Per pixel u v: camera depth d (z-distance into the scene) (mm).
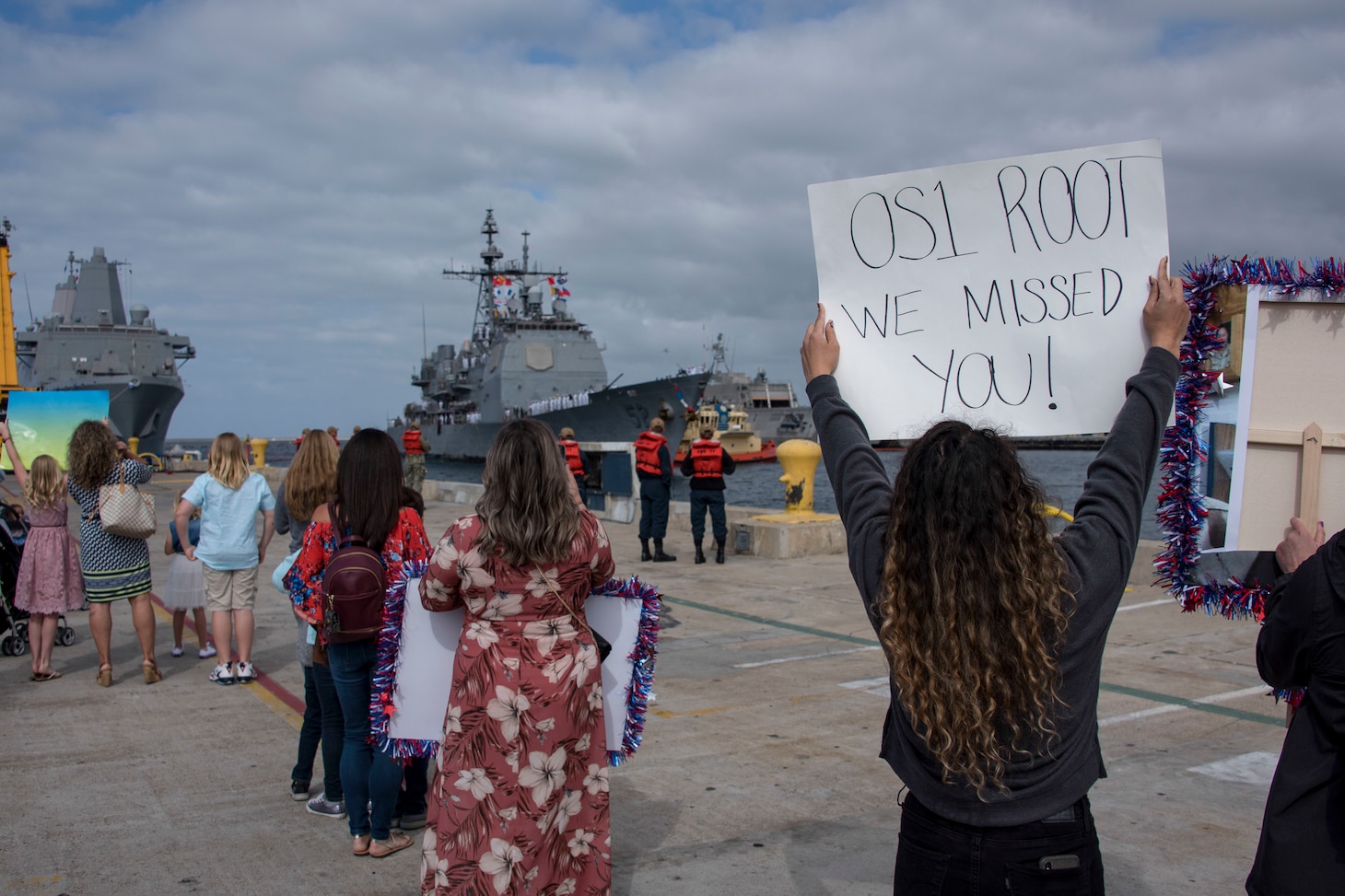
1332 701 1708
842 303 2402
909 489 1776
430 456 73875
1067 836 1705
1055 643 1687
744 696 5801
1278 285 2195
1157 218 2191
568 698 2600
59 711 5492
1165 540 2295
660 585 10172
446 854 2594
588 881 2709
